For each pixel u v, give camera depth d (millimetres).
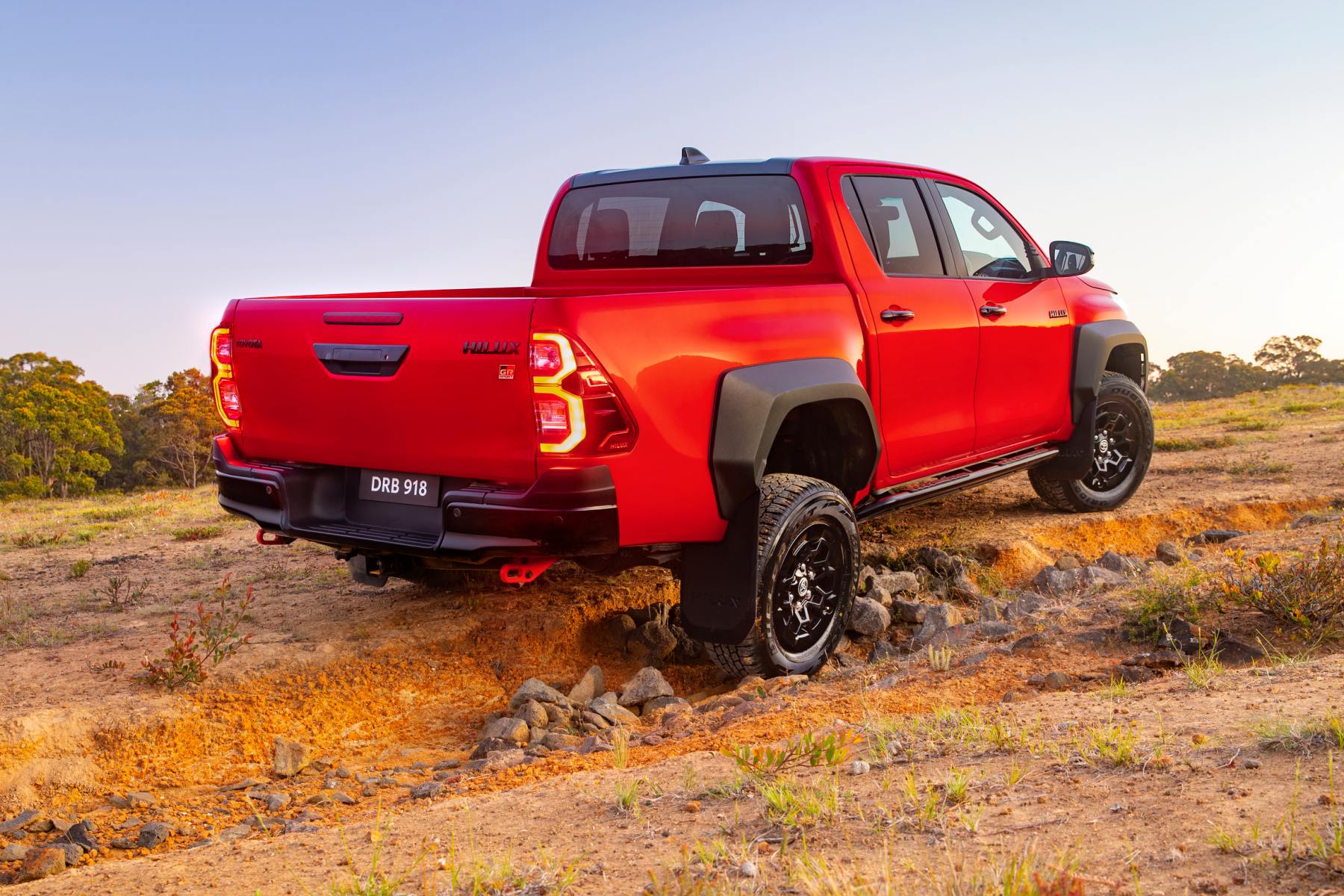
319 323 4242
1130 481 7637
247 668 4676
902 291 5273
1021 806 2533
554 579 6051
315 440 4387
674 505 4047
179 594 6367
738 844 2482
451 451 3988
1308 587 4516
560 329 3656
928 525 7172
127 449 99250
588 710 4387
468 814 2973
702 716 4125
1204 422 15773
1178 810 2393
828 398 4590
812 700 4129
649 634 5504
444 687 4875
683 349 4051
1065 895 1950
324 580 6457
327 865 2664
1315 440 11484
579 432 3725
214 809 3652
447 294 5402
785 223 5152
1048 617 5012
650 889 2266
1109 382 7297
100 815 3605
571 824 2785
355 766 4109
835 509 4672
